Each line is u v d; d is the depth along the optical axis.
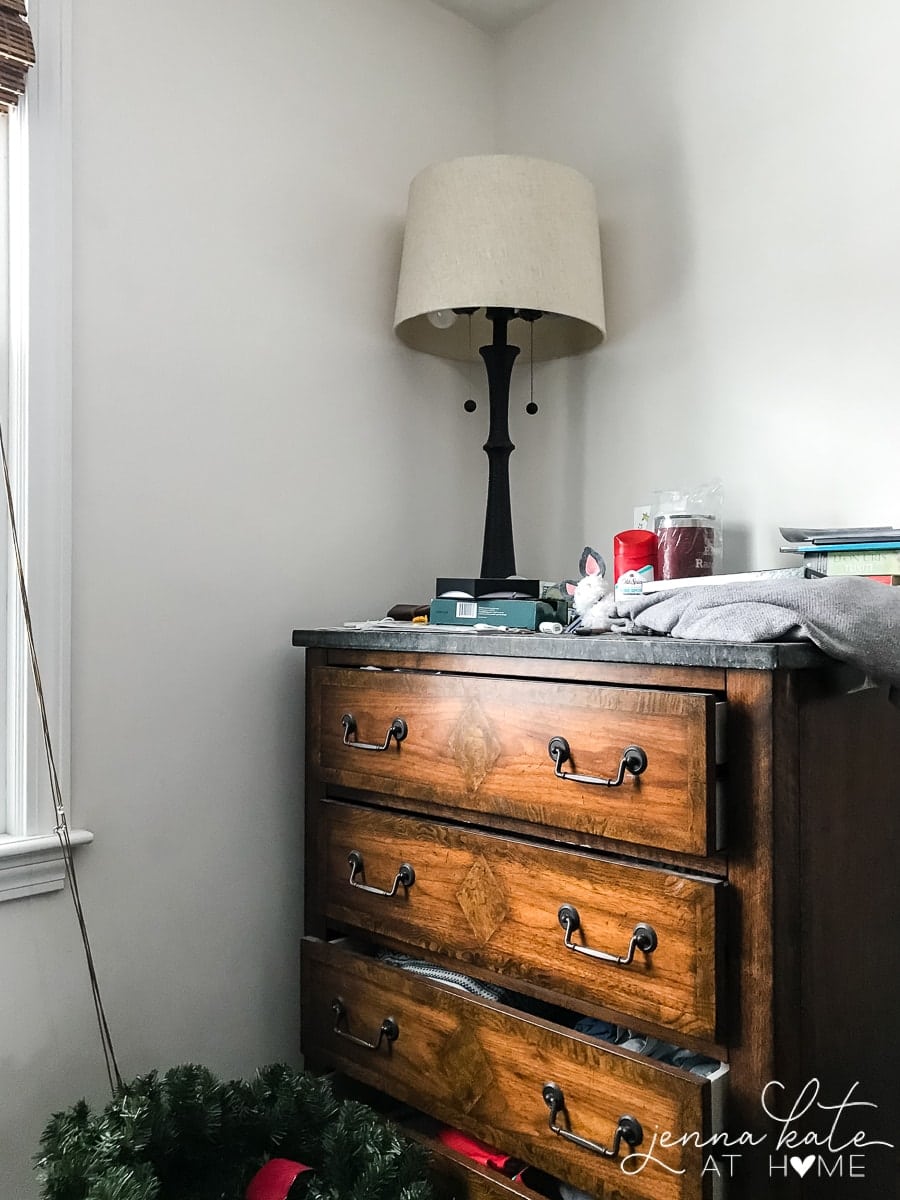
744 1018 1.03
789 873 1.03
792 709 1.04
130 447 1.52
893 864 1.23
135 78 1.54
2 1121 1.36
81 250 1.47
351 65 1.87
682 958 1.06
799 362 1.61
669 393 1.79
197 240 1.62
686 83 1.78
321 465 1.79
